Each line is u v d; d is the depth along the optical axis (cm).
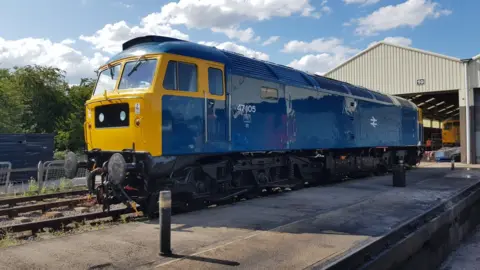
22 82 3638
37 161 1906
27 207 1009
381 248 629
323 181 1434
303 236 645
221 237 641
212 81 909
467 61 2350
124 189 805
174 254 551
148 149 771
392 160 1969
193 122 854
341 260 514
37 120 3612
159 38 895
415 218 786
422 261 773
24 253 560
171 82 822
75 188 1474
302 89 1245
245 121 998
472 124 2378
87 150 903
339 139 1445
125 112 810
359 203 962
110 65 907
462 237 1095
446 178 1559
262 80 1067
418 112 2252
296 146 1199
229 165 987
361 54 2759
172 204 841
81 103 3997
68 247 588
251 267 498
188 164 862
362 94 1666
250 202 977
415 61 2552
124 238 640
